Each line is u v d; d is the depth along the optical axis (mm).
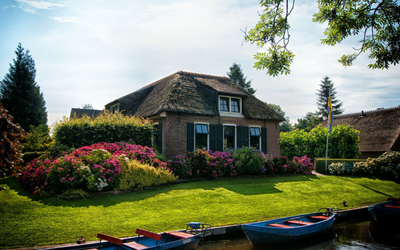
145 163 10961
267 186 12039
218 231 6742
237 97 17562
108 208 7578
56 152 10500
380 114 27500
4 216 6406
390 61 8492
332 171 18250
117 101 21094
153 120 15781
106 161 9242
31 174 9094
